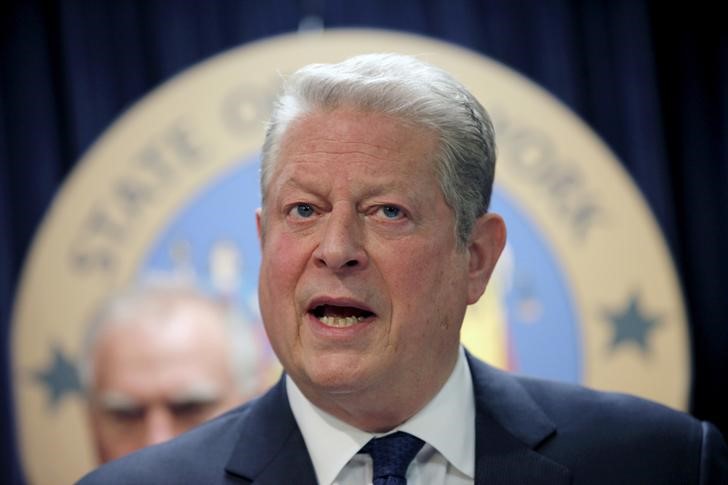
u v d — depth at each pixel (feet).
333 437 4.71
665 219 9.97
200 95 9.71
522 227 9.71
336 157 4.44
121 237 9.51
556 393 5.19
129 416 9.32
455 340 4.75
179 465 4.84
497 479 4.70
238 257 9.60
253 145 9.72
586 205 9.74
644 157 10.04
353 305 4.38
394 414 4.63
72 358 9.35
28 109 9.72
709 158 10.21
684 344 9.62
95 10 9.83
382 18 9.99
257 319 9.55
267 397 5.07
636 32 10.15
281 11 9.96
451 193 4.60
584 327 9.64
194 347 9.45
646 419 5.02
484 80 9.81
